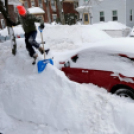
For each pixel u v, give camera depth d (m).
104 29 15.88
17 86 4.09
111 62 4.08
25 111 3.72
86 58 4.48
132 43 4.20
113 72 3.98
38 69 4.31
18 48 6.00
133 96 3.75
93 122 3.30
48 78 4.06
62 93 3.73
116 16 20.03
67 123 3.38
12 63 5.13
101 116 3.34
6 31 12.79
